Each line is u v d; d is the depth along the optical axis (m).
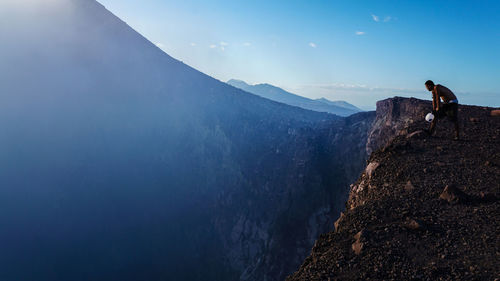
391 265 4.04
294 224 65.00
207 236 69.62
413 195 6.12
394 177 7.35
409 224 4.88
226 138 89.06
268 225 67.44
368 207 5.97
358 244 4.64
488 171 6.95
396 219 5.29
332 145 77.06
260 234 67.00
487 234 4.47
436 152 8.77
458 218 5.06
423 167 7.50
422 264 3.99
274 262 61.16
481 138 10.05
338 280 3.98
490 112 15.18
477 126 12.05
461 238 4.46
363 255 4.39
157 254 64.50
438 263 3.96
